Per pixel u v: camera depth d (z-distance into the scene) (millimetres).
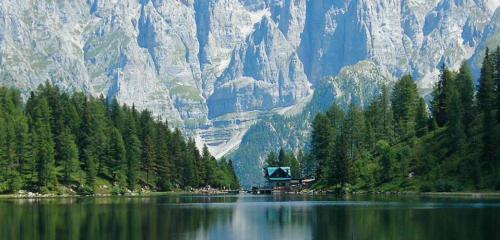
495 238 109562
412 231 119875
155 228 131625
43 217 154375
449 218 139000
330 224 135250
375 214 153000
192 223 141375
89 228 131125
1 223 140000
